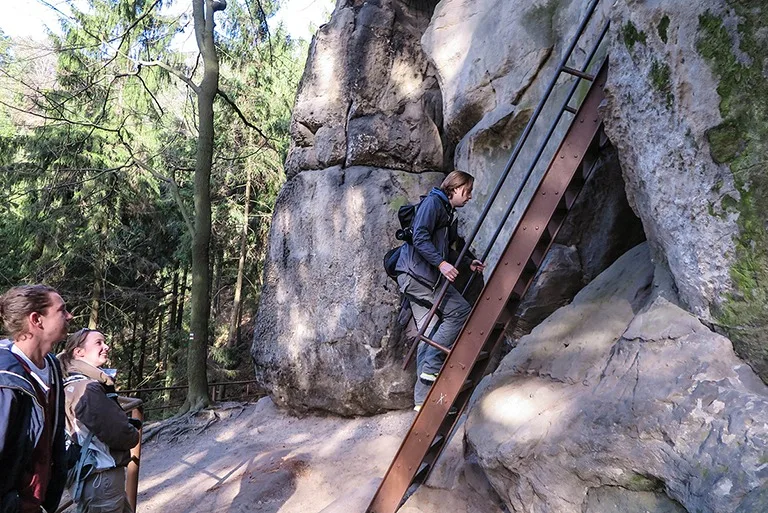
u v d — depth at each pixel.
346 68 6.67
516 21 5.11
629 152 2.99
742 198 2.31
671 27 2.57
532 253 3.23
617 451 2.47
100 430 2.68
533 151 4.70
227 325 19.47
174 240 15.91
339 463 5.13
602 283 3.71
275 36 13.49
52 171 11.88
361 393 5.91
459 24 5.87
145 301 14.77
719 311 2.46
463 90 5.48
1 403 1.84
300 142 7.11
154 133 13.45
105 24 10.41
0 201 11.65
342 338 6.04
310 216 6.62
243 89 13.81
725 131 2.36
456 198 3.79
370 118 6.50
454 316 3.63
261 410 7.05
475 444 3.24
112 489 2.78
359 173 6.39
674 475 2.25
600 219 4.39
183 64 11.38
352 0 7.11
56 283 13.24
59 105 9.49
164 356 17.42
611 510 2.51
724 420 2.18
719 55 2.37
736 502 1.97
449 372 3.33
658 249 3.05
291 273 6.69
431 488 3.86
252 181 15.84
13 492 1.89
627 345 2.81
